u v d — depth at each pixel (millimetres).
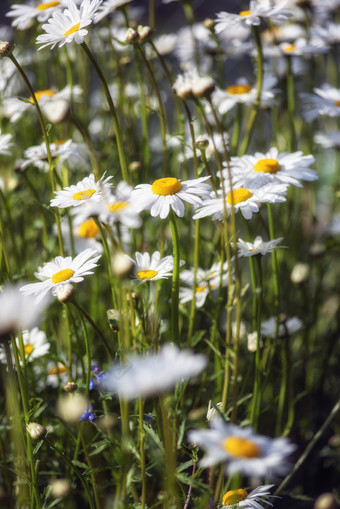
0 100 859
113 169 887
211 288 768
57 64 903
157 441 609
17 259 787
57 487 640
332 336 881
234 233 604
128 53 950
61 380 754
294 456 841
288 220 893
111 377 589
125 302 595
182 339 773
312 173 722
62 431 733
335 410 745
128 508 627
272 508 805
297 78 991
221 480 624
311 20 1006
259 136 984
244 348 805
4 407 773
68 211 700
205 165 655
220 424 531
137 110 954
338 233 924
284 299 898
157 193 653
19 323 543
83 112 939
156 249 808
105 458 712
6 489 729
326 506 655
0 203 851
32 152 781
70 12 674
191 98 610
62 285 616
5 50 645
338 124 1008
